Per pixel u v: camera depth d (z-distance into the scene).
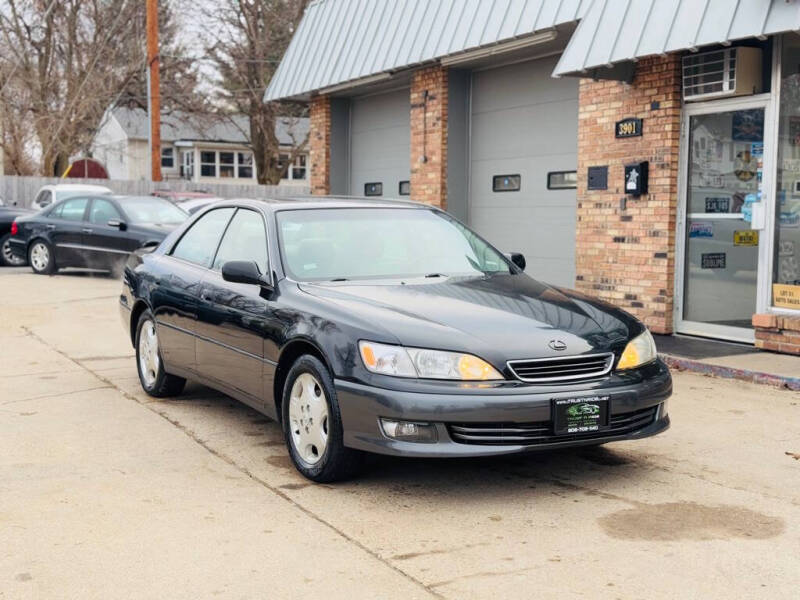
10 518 4.54
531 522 4.48
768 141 8.76
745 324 9.19
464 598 3.61
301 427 5.18
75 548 4.15
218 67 36.78
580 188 10.80
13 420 6.55
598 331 5.08
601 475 5.26
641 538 4.26
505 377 4.68
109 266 16.31
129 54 36.31
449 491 4.96
